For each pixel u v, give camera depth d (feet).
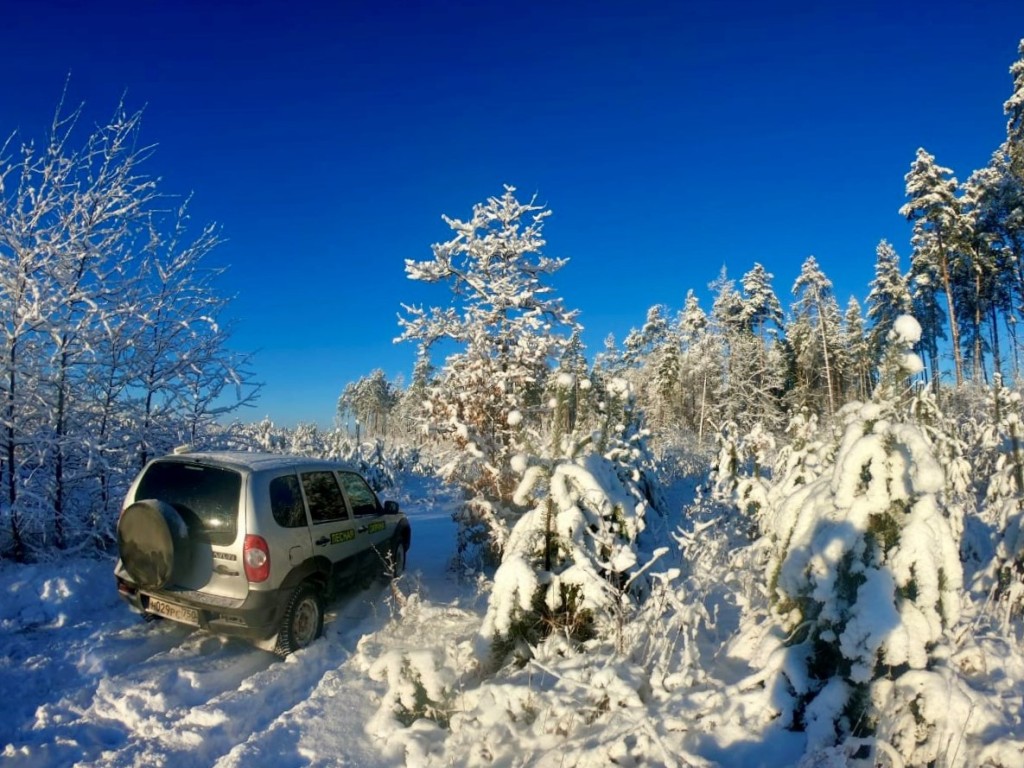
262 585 17.99
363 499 24.82
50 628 19.93
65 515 25.32
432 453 38.78
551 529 16.30
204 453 21.36
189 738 13.80
